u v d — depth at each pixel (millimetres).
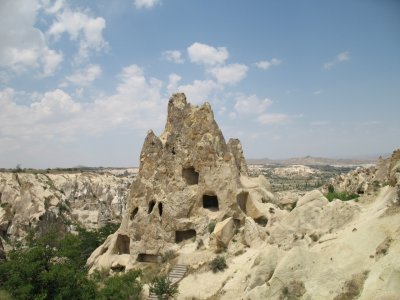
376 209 34656
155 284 41281
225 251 46125
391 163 49156
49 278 35656
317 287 27812
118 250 57219
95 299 38250
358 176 76062
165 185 55250
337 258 29672
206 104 57906
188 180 56406
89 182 165375
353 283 26609
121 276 44938
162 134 60688
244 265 41000
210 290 39594
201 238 50625
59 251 62938
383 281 24578
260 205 54281
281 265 29844
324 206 38312
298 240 36812
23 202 127438
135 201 56406
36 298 33500
